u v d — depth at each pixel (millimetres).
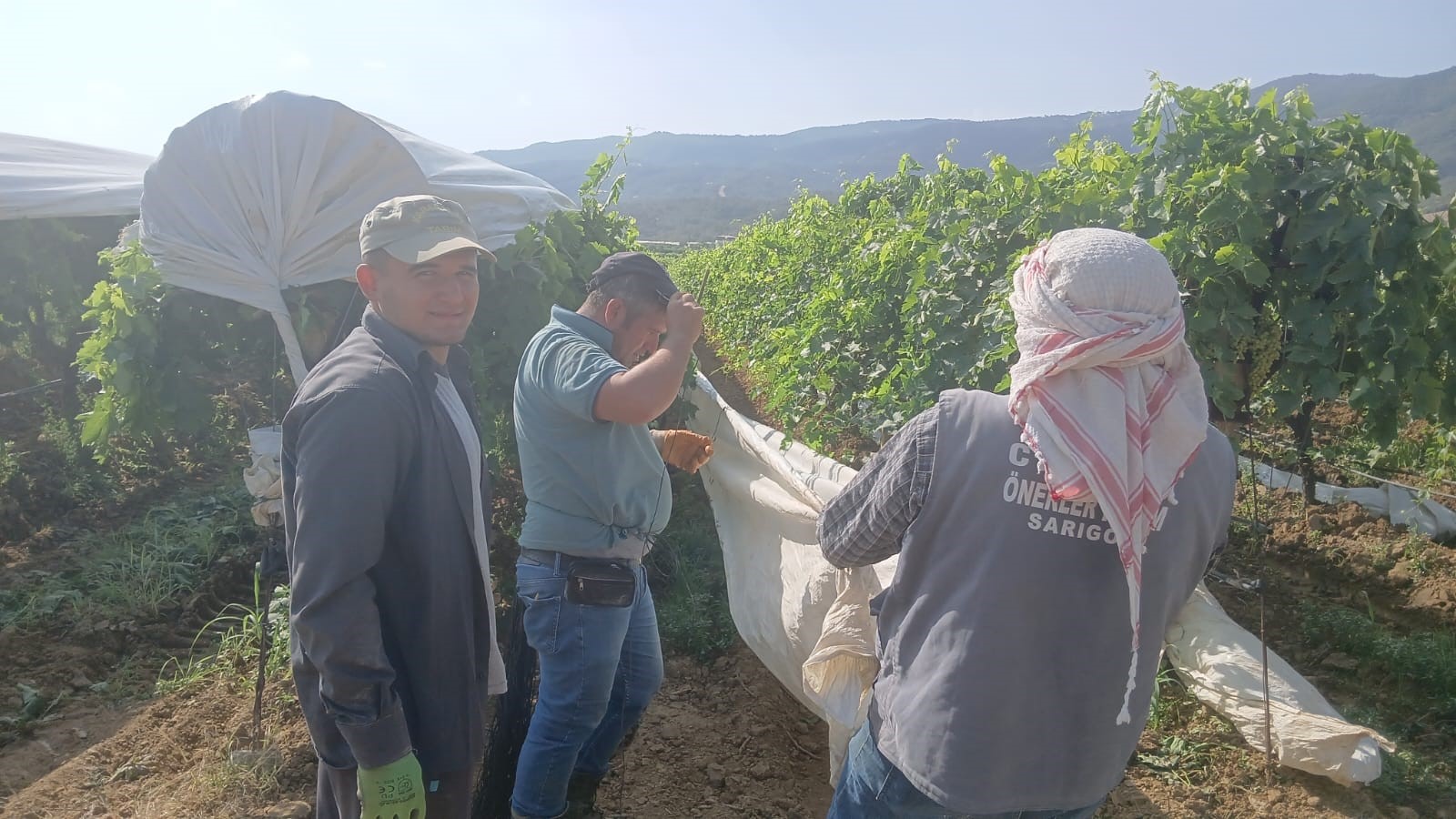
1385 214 4715
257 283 4738
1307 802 3291
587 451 2791
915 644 1794
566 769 2939
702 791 3553
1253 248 4777
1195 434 1596
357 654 1903
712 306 16156
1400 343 4863
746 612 4066
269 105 4633
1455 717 3773
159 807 3279
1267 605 4801
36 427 8055
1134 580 1547
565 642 2854
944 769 1705
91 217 9047
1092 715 1692
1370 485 6336
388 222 2090
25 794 3445
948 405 1785
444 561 2117
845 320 6699
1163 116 4977
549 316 6086
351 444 1919
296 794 3320
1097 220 5023
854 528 1921
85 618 4891
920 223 6766
